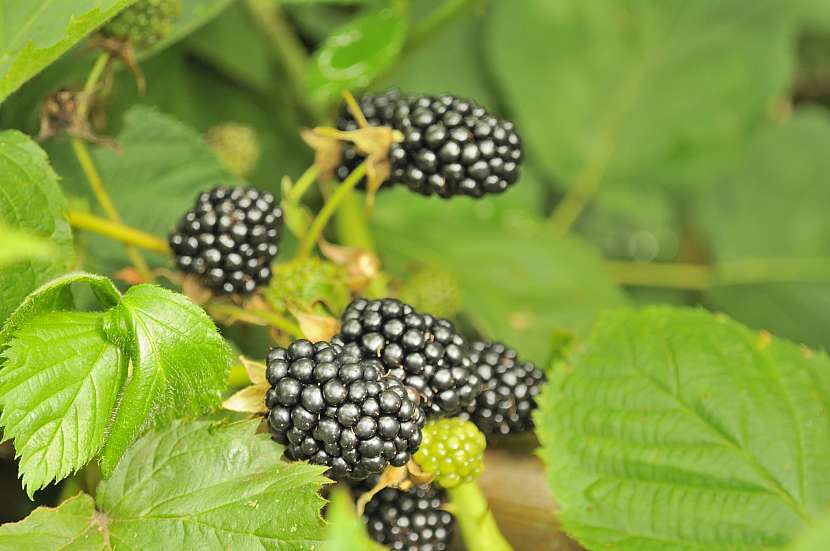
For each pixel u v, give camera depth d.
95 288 0.40
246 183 0.47
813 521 0.42
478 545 0.42
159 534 0.40
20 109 0.45
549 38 0.57
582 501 0.42
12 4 0.42
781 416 0.43
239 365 0.41
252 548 0.39
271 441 0.40
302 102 0.54
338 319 0.42
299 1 0.50
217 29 0.53
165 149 0.47
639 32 0.58
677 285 0.60
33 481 0.39
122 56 0.44
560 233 0.55
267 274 0.43
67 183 0.46
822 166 0.62
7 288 0.40
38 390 0.39
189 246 0.42
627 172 0.59
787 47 0.59
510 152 0.43
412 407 0.39
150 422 0.40
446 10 0.52
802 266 0.61
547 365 0.45
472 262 0.53
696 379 0.43
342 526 0.34
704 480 0.42
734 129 0.59
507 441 0.44
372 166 0.43
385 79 0.53
